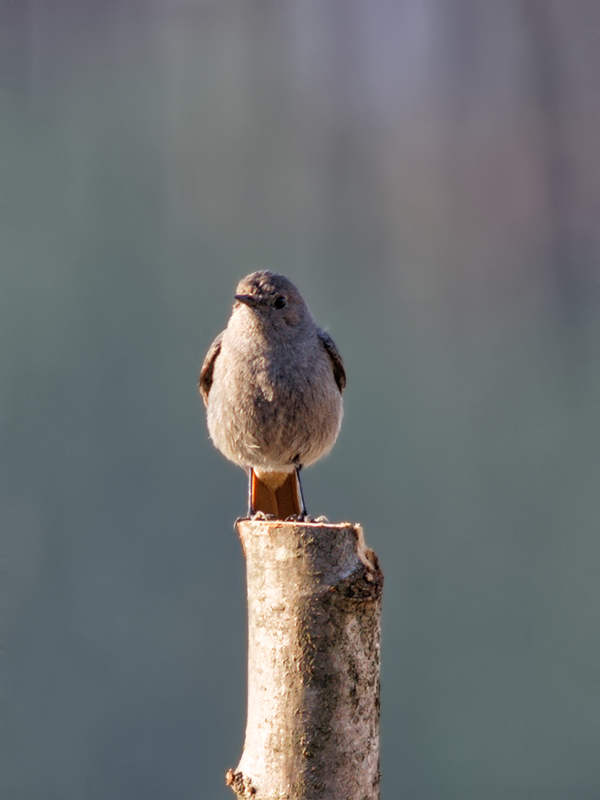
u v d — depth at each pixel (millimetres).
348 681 7340
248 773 7453
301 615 7328
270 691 7414
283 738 7301
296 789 7215
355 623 7387
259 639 7547
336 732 7277
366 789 7387
